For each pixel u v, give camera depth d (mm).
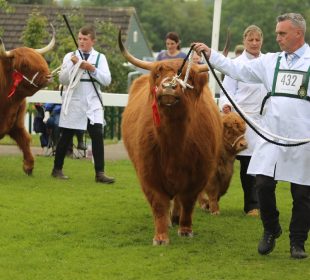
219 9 18844
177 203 10648
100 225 10438
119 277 7922
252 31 11609
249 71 8883
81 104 13953
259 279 7961
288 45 8625
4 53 13492
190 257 8820
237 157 11938
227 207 12438
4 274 7945
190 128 8859
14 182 13688
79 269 8180
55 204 11773
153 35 63812
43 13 36781
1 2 22391
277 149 8703
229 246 9492
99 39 28812
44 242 9375
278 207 12492
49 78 13664
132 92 11148
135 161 9711
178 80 8383
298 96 8586
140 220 10859
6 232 9781
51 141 17406
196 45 8766
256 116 11836
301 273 8227
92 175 14969
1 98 13695
